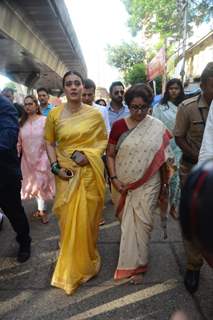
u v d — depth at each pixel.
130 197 3.21
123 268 3.26
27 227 3.72
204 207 0.48
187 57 20.88
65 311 2.86
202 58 17.86
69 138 3.28
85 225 3.18
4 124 3.25
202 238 0.48
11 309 2.90
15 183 3.51
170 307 2.87
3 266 3.62
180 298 2.98
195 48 19.00
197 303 2.91
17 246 4.07
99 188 3.28
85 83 4.78
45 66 15.34
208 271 3.37
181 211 0.50
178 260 3.64
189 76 19.02
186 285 3.06
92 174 3.25
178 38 17.11
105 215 5.04
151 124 3.19
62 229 3.27
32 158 4.85
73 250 3.18
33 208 5.41
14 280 3.34
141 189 3.19
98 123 3.36
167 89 4.80
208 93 2.81
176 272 3.40
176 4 18.48
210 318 2.71
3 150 3.23
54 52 15.55
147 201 3.18
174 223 4.59
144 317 2.76
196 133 2.99
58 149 3.38
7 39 9.51
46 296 3.07
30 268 3.56
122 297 3.02
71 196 3.20
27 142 4.81
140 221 3.19
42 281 3.31
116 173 3.28
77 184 3.21
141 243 3.21
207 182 0.48
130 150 3.15
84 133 3.27
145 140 3.14
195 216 0.48
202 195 0.48
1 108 3.26
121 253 3.25
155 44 25.45
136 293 3.07
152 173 3.16
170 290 3.10
